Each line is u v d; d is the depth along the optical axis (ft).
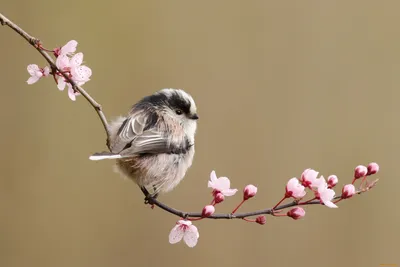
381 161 43.96
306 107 44.91
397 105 45.44
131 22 44.83
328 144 44.14
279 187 42.55
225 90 44.86
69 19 43.39
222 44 45.93
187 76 44.78
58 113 41.86
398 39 46.91
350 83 45.85
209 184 20.93
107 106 43.01
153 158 24.61
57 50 21.97
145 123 25.05
